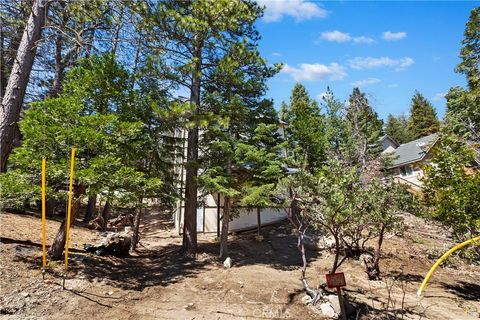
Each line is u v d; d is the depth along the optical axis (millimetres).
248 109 10367
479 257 8125
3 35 12109
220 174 9703
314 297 6121
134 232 10344
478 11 17594
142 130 8430
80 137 6117
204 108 10203
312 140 16531
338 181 5656
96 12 9812
